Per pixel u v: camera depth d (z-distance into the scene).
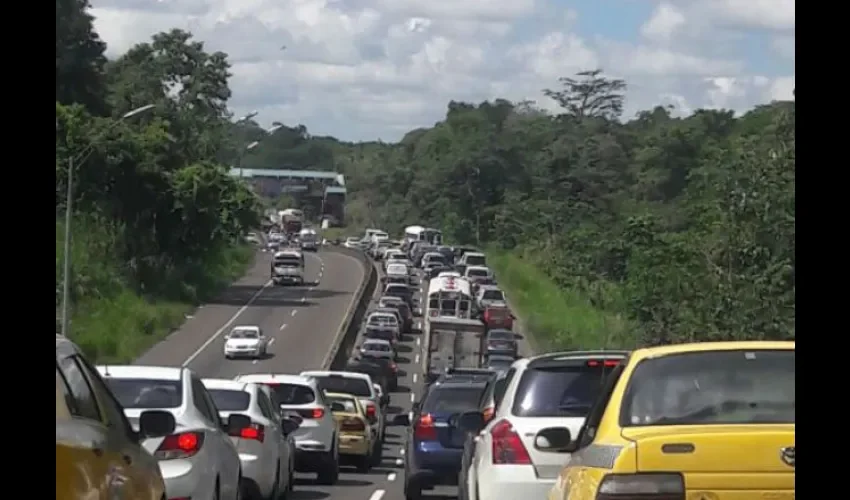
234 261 117.50
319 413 26.20
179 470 13.98
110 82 109.38
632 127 139.88
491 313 78.75
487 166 152.25
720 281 41.53
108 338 65.94
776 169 42.47
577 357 13.95
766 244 41.41
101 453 8.86
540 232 119.62
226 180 95.56
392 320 81.19
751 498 8.10
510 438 13.51
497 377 17.88
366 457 31.88
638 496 8.12
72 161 48.97
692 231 48.09
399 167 191.62
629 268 54.31
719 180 47.16
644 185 102.12
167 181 84.56
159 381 15.04
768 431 8.27
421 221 167.12
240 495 17.20
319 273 121.12
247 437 18.91
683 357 9.30
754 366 9.23
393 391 65.88
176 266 89.12
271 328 81.94
